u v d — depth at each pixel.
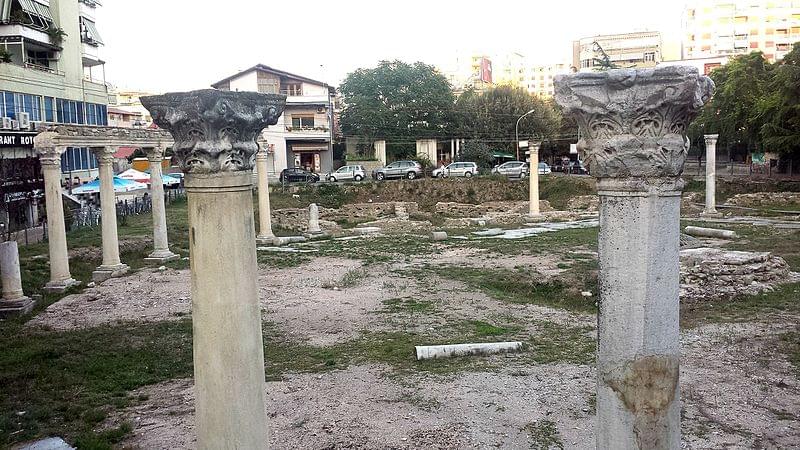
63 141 16.67
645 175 4.44
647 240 4.46
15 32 32.53
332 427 7.92
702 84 4.52
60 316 14.34
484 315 13.87
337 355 11.09
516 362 10.52
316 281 17.95
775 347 10.93
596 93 4.59
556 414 8.30
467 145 56.78
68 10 37.78
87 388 9.66
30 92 32.25
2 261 14.88
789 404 8.50
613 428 4.67
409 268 19.66
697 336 11.74
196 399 4.84
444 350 10.84
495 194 46.25
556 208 42.91
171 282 17.91
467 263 20.33
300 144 55.88
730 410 8.31
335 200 43.50
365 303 15.14
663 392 4.55
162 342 12.07
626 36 88.50
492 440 7.54
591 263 19.05
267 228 26.72
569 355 10.89
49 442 7.64
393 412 8.39
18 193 27.75
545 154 66.06
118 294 16.38
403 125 56.84
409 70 58.03
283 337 12.41
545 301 15.80
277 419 8.23
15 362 10.80
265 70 53.59
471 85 82.50
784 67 37.53
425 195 45.91
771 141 39.62
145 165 56.50
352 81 58.19
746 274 15.85
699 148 57.00
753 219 31.31
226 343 4.70
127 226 28.64
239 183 4.76
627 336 4.55
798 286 15.64
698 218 32.25
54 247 16.98
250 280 4.82
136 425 8.20
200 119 4.61
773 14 90.56
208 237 4.68
